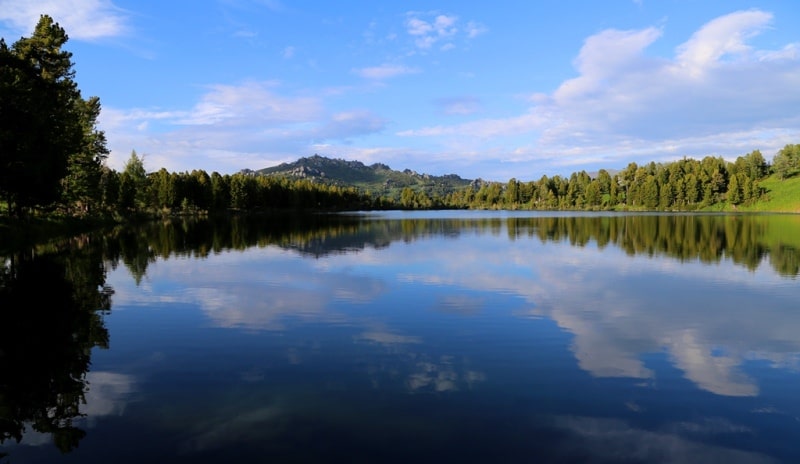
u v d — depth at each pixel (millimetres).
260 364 12414
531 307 19156
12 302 19375
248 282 24422
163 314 17594
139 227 72688
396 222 95750
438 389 10844
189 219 106875
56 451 8094
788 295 21703
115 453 8031
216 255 36094
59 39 53500
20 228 42469
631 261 33156
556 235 57125
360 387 10930
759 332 15719
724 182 169625
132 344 14008
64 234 52812
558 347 14062
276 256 35719
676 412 9922
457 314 17906
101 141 72688
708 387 11234
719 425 9383
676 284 24469
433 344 14242
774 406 10250
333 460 7852
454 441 8547
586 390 10930
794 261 33000
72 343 14023
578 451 8305
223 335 14969
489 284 24234
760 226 71875
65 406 9812
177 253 37156
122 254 35938
